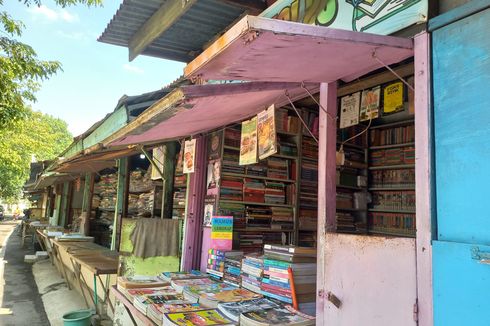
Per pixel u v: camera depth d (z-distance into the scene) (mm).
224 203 3881
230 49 1428
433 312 1471
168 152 5207
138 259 4074
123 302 3203
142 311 2807
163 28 4008
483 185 1361
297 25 1348
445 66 1542
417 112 1634
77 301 6059
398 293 1623
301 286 2480
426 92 1600
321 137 2178
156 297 2959
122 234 4191
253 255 3049
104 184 8680
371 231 4441
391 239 1674
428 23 1622
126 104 3973
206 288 3055
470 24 1469
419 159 1603
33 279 8141
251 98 2352
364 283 1777
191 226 4102
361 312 1777
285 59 1618
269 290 2670
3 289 7156
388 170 4363
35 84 9062
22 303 6215
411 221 4066
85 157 5609
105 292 5098
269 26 1293
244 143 2895
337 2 2316
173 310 2525
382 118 4289
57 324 5051
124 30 4688
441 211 1498
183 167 4242
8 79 6125
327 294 1985
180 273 3762
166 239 4234
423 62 1627
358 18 2129
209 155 4113
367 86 2914
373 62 1797
